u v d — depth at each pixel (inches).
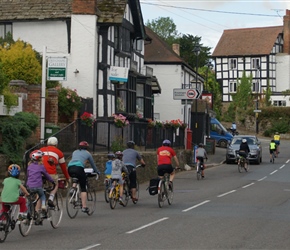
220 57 3526.1
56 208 544.1
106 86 1401.3
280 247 446.6
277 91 3447.3
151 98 1807.3
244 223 571.5
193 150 1512.1
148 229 531.2
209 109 2127.2
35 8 1390.3
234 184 1050.7
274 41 3437.5
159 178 720.3
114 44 1459.2
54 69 856.3
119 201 698.2
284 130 3021.7
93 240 474.0
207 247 442.6
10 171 474.0
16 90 959.0
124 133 1132.5
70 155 919.7
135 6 1560.0
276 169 1433.3
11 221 470.3
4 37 1359.5
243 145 1365.7
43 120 885.8
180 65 2182.6
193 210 675.4
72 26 1366.9
